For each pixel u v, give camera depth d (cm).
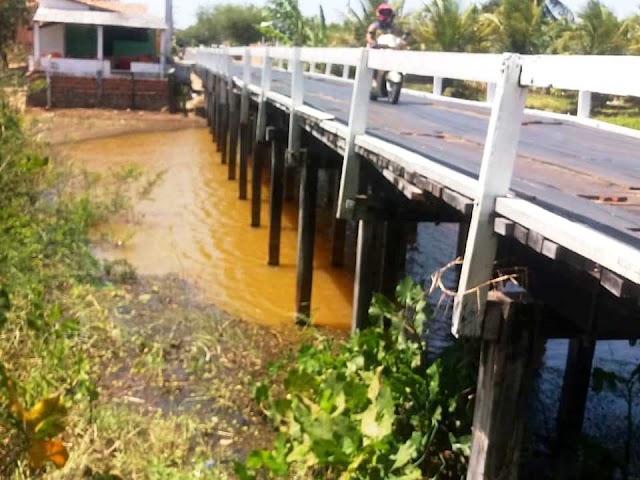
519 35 2703
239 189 1471
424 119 859
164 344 763
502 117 370
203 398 659
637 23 2661
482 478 404
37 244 859
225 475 535
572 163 576
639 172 538
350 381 511
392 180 535
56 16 2717
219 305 905
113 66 2808
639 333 420
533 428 625
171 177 1658
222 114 1841
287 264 1085
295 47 842
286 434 542
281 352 770
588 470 559
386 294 734
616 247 295
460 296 390
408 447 464
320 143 864
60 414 460
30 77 2578
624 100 2277
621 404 677
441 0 2741
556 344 802
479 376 410
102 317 802
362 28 2858
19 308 694
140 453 545
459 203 409
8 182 880
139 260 1062
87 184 1273
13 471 486
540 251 344
